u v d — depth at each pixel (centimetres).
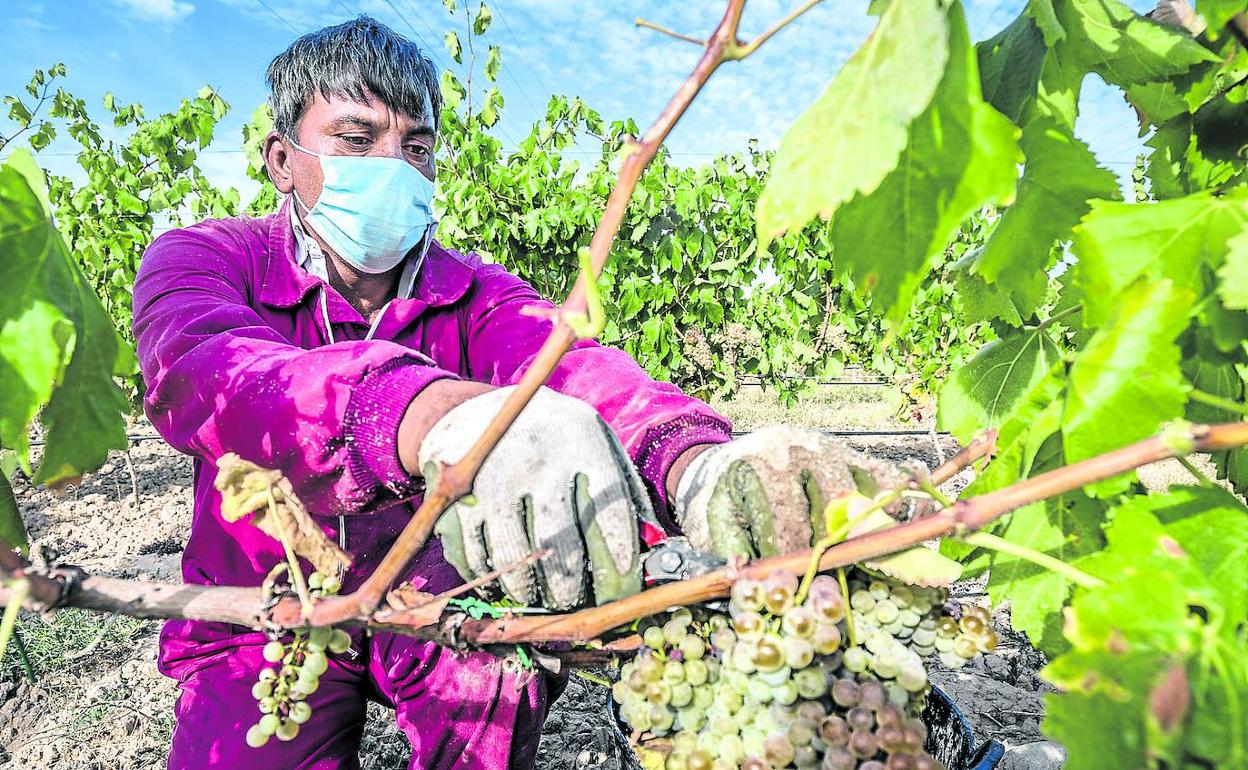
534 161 769
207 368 120
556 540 91
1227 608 64
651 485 134
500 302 217
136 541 634
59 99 836
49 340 77
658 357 805
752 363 927
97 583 80
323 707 178
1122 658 62
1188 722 58
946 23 59
